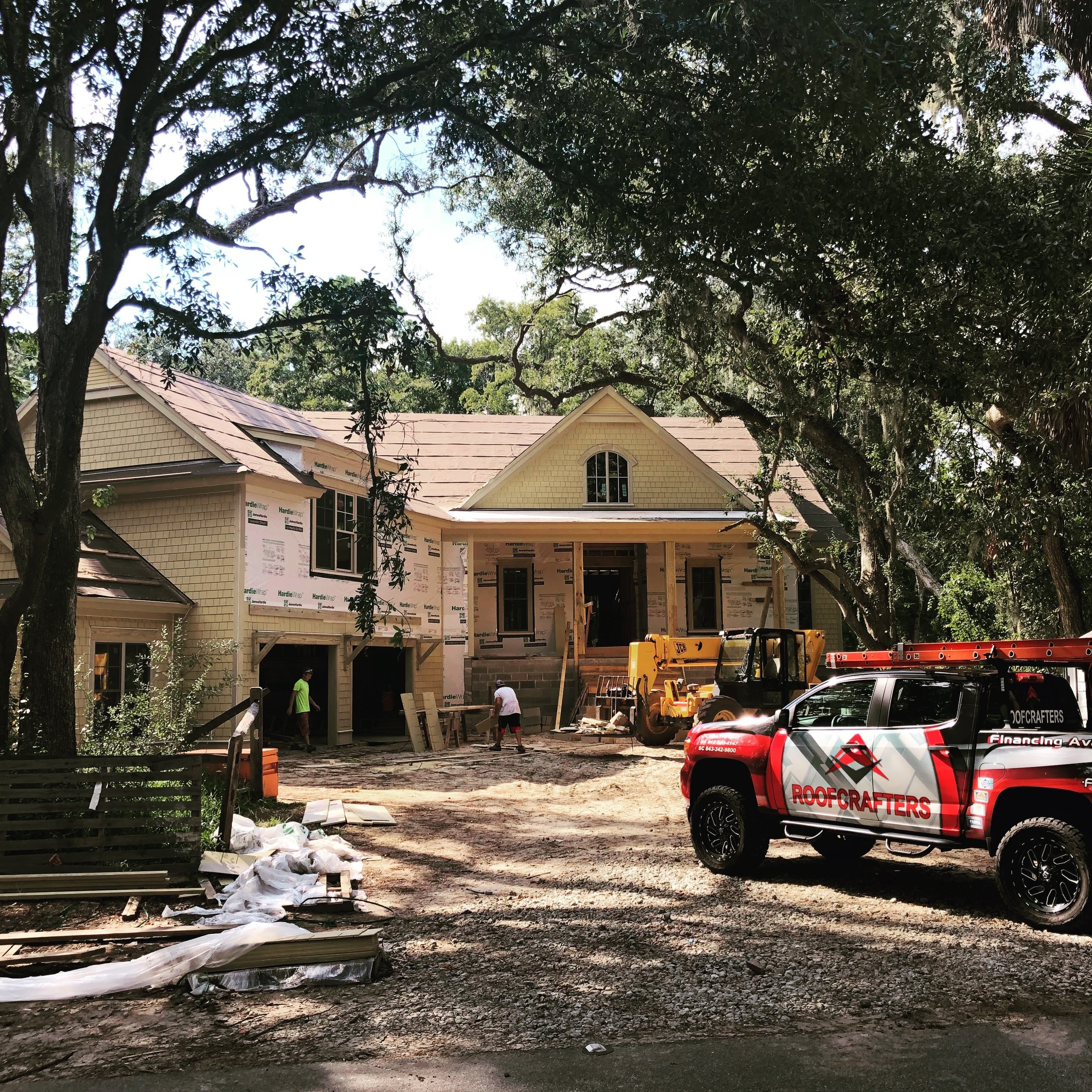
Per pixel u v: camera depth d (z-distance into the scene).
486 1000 5.70
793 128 9.58
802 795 8.54
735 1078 4.53
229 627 18.39
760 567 27.72
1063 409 12.70
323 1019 5.43
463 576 25.80
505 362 21.14
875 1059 4.71
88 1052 5.01
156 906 7.86
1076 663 7.50
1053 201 11.24
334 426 28.17
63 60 9.40
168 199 10.41
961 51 13.30
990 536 16.30
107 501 14.20
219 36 9.63
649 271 13.29
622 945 6.81
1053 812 7.06
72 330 9.42
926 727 7.78
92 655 16.83
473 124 10.47
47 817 8.58
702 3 9.05
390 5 10.22
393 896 8.38
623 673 25.77
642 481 27.41
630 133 9.94
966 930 6.99
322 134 10.38
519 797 14.45
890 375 11.45
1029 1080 4.45
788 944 6.74
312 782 15.66
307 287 9.82
